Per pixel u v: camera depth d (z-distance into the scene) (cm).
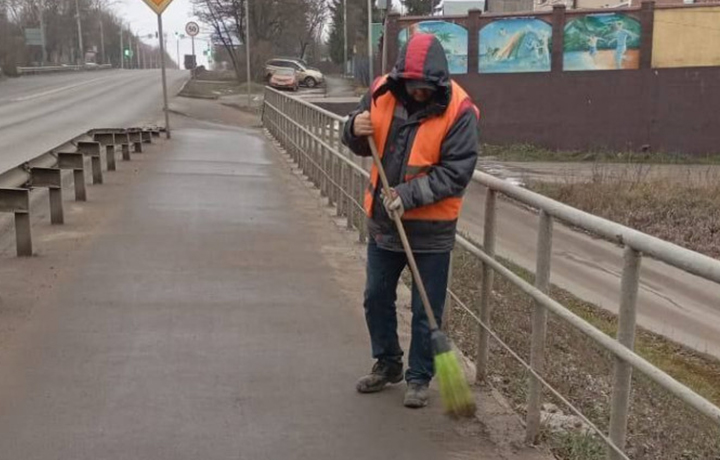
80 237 761
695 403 234
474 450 355
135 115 2788
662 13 2653
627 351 274
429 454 351
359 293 604
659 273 852
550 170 2245
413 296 389
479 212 537
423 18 2853
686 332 725
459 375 357
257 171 1298
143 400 400
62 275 625
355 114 381
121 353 464
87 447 350
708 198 1546
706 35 2634
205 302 569
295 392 415
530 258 578
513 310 500
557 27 2736
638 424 384
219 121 2728
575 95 2761
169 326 514
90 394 406
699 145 2698
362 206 767
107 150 1221
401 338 507
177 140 1812
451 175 352
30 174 797
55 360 450
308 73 5003
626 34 2689
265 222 867
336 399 408
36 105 3156
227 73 7375
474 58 2814
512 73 2797
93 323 515
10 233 788
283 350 477
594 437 370
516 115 2819
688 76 2672
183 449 351
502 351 484
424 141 354
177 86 4812
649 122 2720
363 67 5312
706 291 824
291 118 1498
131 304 557
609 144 2758
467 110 355
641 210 1505
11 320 515
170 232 796
